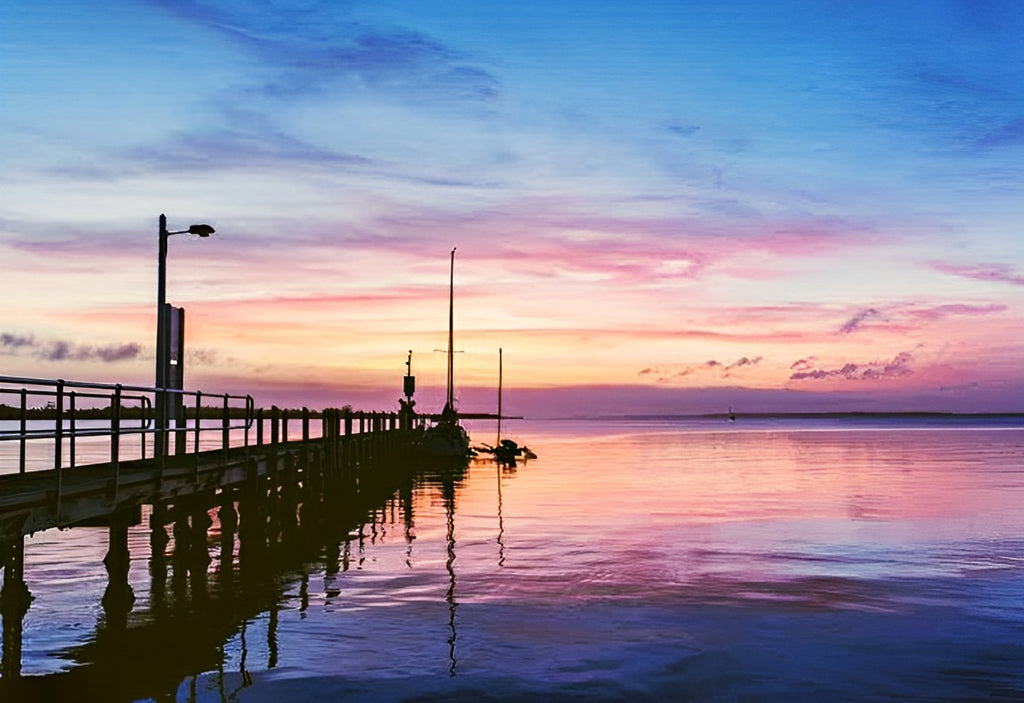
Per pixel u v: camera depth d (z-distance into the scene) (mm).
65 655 13484
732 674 12820
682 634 14922
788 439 121375
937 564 21500
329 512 31188
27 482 14180
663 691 12094
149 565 21078
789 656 13719
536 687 12203
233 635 14672
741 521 29594
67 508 12930
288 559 22016
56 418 12672
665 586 18703
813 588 18594
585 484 44750
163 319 21453
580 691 12070
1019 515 31266
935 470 55031
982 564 21500
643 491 40750
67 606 16562
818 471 54438
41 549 23016
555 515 31328
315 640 14414
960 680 12594
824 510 32844
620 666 13156
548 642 14375
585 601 17312
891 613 16469
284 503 25422
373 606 16844
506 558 22156
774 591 18297
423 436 63969
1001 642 14539
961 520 29922
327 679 12477
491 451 71438
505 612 16344
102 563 20953
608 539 25469
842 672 12953
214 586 18641
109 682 12289
